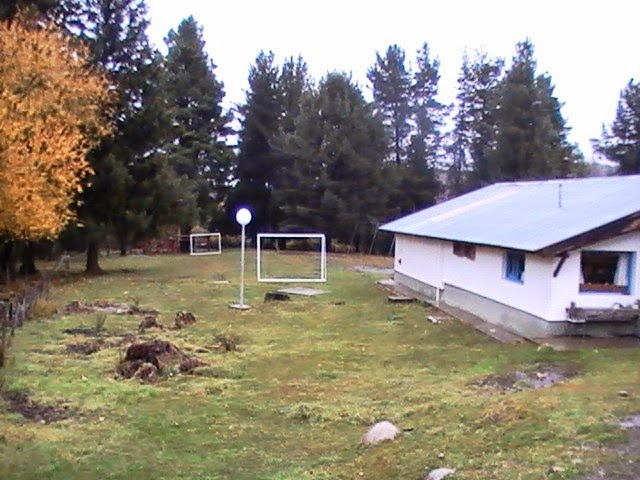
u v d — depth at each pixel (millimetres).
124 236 26078
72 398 9109
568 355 11344
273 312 17406
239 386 9914
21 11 19781
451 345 13070
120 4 25188
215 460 6754
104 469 6496
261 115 43156
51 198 17531
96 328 14539
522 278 14367
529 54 41875
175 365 10906
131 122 25438
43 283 19844
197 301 19297
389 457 6387
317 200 39219
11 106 15352
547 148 39656
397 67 46781
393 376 10508
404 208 41875
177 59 42062
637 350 11617
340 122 38656
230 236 44812
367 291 21984
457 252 18250
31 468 6492
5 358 11219
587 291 13133
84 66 22328
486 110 47406
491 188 24469
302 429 7828
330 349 12734
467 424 7199
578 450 5762
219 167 43594
